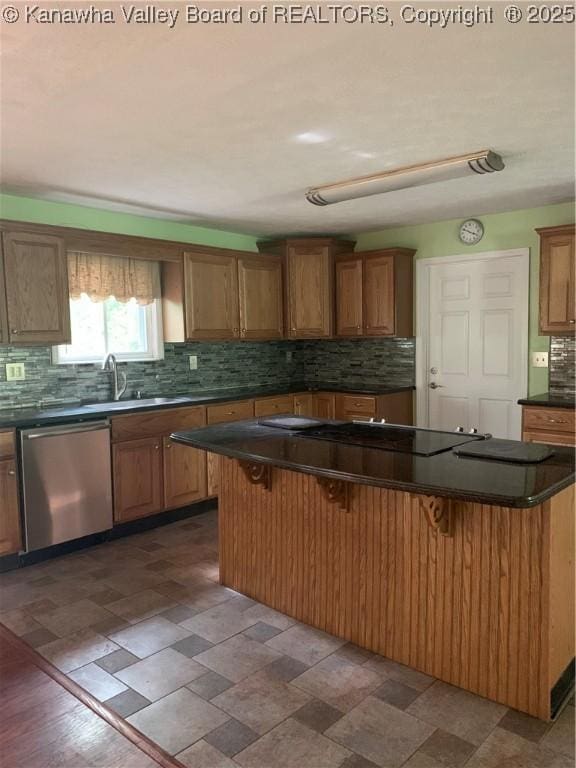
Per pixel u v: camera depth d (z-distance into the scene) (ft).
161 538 13.19
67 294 12.76
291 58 6.54
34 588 10.60
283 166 10.71
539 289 14.14
